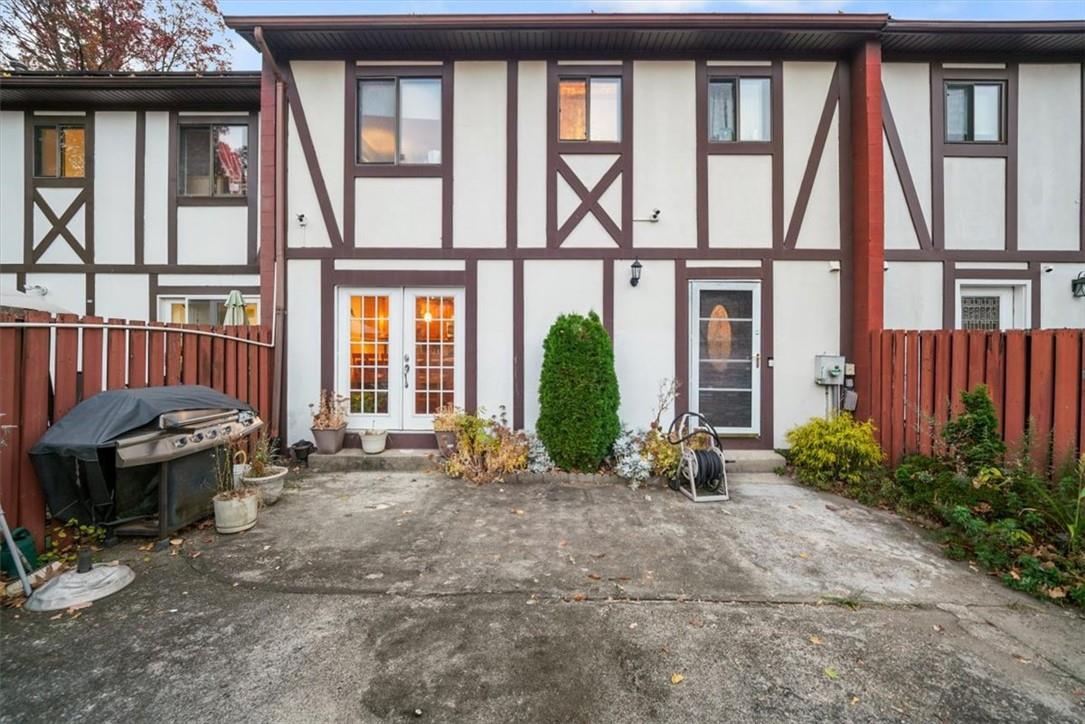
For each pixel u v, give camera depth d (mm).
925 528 3721
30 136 6910
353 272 5805
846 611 2596
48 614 2496
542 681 2043
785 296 5832
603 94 5879
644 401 5832
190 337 4309
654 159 5836
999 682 2057
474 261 5828
